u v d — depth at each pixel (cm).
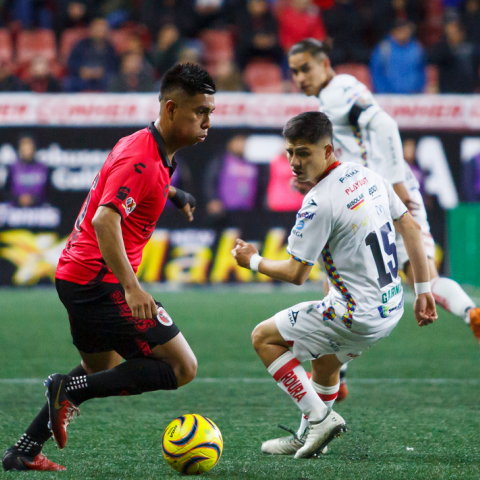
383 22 5238
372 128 1706
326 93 1747
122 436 1379
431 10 5372
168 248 3912
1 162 3869
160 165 1110
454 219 3969
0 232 3881
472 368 2117
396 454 1242
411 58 4744
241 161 3953
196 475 1100
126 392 1127
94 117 3906
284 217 3972
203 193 3953
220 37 5081
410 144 3972
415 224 1277
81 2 5097
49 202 3903
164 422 1499
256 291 3869
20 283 3897
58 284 1157
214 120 3938
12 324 2870
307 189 1532
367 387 1862
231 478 1080
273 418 1541
